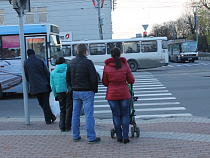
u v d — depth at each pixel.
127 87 5.62
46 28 12.60
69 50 26.73
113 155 4.96
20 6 7.08
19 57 12.66
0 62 12.69
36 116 8.71
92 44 26.52
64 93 6.62
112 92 5.54
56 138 6.12
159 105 10.16
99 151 5.21
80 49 5.74
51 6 33.91
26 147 5.55
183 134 6.12
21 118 8.31
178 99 11.14
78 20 34.34
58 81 6.59
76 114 5.84
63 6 34.12
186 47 39.84
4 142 5.90
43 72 7.34
